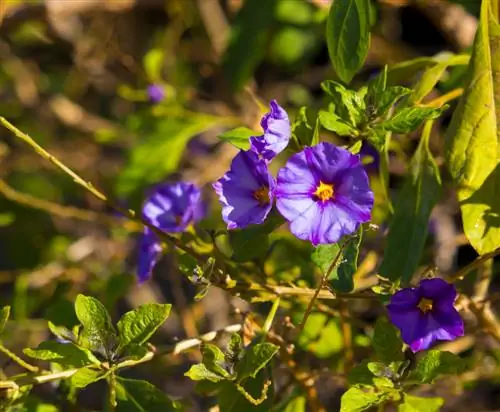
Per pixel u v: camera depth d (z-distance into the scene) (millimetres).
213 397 641
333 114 530
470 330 599
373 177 619
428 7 714
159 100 732
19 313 694
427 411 525
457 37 713
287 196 513
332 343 597
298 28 742
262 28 723
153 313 528
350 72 553
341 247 521
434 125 695
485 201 546
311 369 600
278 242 586
